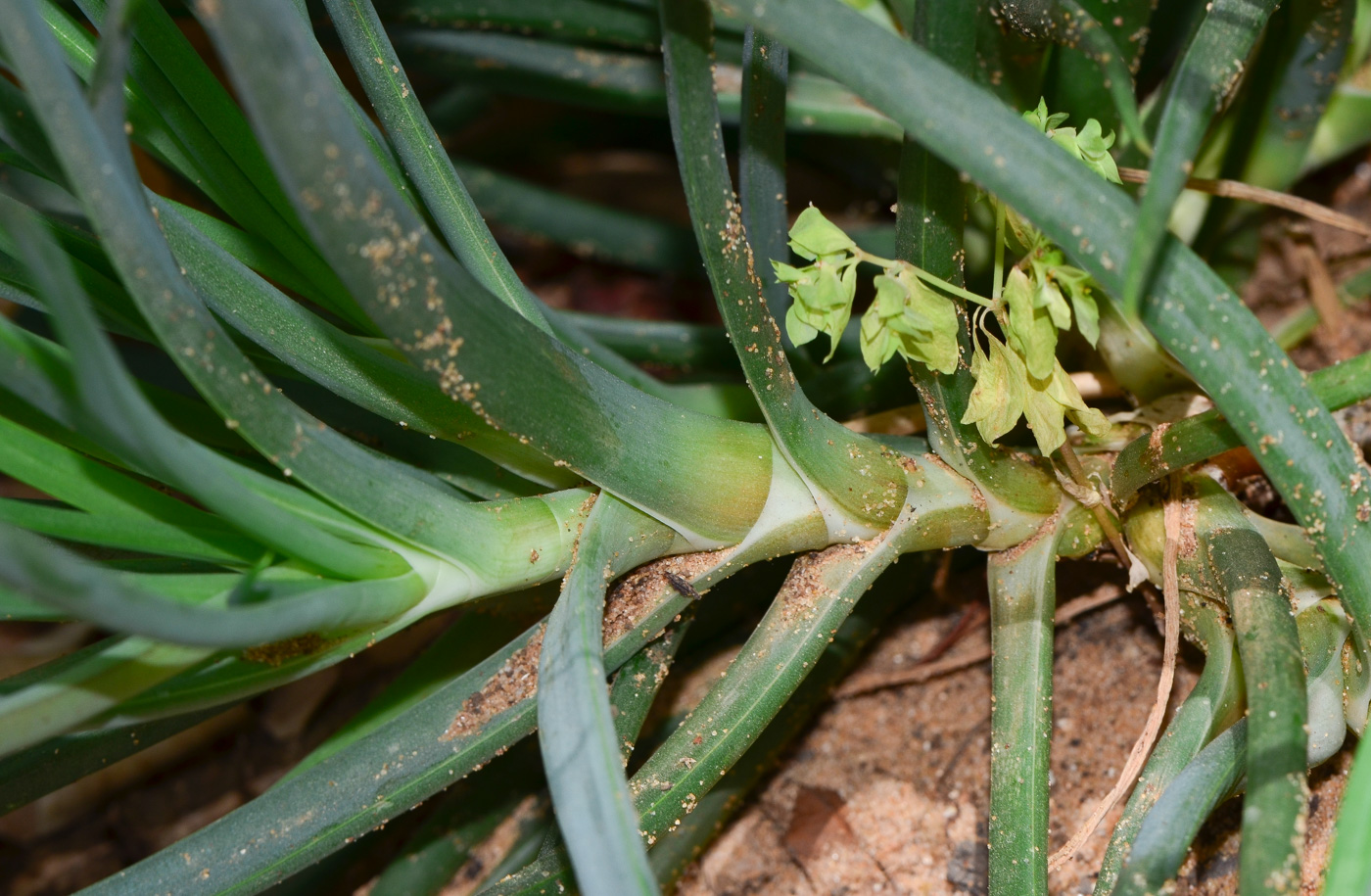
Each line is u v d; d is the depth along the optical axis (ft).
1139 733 1.30
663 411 1.14
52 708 1.02
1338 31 1.28
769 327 1.11
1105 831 1.27
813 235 1.09
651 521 1.15
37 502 1.10
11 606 1.05
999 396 1.13
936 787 1.32
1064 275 1.08
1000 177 1.00
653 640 1.21
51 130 0.96
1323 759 1.12
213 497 1.00
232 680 1.09
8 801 1.15
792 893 1.30
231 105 1.12
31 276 1.10
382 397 1.14
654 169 1.94
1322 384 1.07
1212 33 1.01
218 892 1.12
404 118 1.16
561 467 1.16
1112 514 1.21
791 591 1.18
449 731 1.13
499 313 1.06
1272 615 1.09
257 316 1.12
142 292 0.99
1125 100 0.98
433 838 1.30
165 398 1.17
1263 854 1.02
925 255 1.11
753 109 1.17
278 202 1.14
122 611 0.94
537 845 1.27
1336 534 1.05
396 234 1.00
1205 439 1.11
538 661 1.14
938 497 1.20
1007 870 1.14
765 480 1.16
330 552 1.07
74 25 1.12
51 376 1.03
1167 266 1.02
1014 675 1.18
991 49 1.24
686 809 1.15
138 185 1.02
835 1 0.99
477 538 1.12
